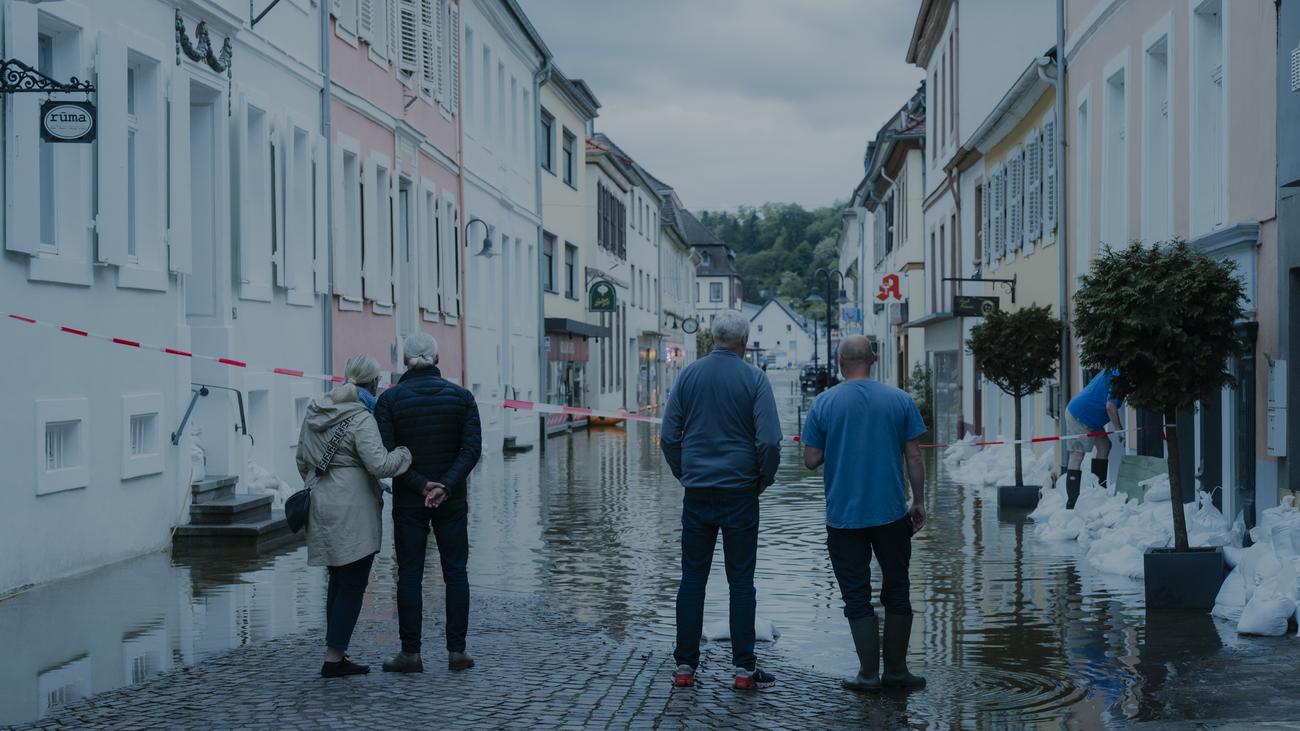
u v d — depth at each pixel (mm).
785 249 189250
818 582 11469
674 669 7867
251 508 13883
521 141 36188
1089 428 15547
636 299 59188
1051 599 10320
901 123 48969
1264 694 6961
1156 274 9609
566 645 8656
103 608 9758
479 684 7367
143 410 12570
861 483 7504
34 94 10375
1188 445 13797
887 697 7262
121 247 12016
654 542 14219
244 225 15344
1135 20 15695
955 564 12297
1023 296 23188
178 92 13383
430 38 25438
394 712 6652
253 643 8523
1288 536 9406
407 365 7875
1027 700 7125
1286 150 10203
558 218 41812
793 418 47875
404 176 23672
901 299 38156
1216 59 13133
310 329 17938
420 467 7691
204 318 14695
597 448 33031
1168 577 9688
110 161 11867
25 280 10641
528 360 36750
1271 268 11000
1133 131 15836
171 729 6293
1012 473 20375
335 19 19359
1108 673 7703
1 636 8734
